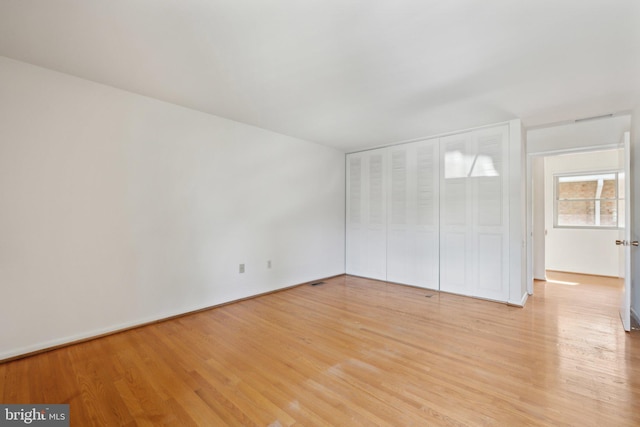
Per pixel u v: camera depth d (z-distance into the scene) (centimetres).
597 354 235
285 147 430
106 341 258
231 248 367
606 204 523
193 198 330
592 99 293
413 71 240
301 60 226
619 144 338
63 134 248
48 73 240
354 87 271
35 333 236
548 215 573
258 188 396
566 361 224
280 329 287
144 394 185
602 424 158
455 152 407
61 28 187
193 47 209
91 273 262
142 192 292
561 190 563
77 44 205
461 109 322
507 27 183
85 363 221
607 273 520
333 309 346
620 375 205
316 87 272
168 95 292
